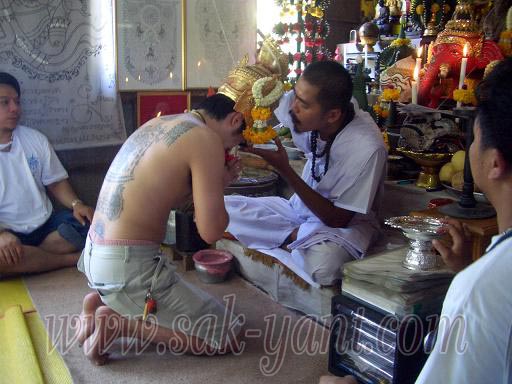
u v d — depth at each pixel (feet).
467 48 9.26
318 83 7.35
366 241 8.13
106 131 11.97
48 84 11.08
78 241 10.28
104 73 11.71
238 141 6.96
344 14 16.70
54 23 10.91
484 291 2.84
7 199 9.93
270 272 9.05
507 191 3.13
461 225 5.68
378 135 7.97
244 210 9.25
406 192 9.45
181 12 12.50
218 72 13.37
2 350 7.08
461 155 8.57
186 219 9.94
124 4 11.69
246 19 13.53
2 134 9.94
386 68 11.69
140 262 6.64
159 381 6.59
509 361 2.78
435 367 3.05
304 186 7.93
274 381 6.64
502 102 2.97
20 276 9.75
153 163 6.42
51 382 6.47
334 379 5.83
